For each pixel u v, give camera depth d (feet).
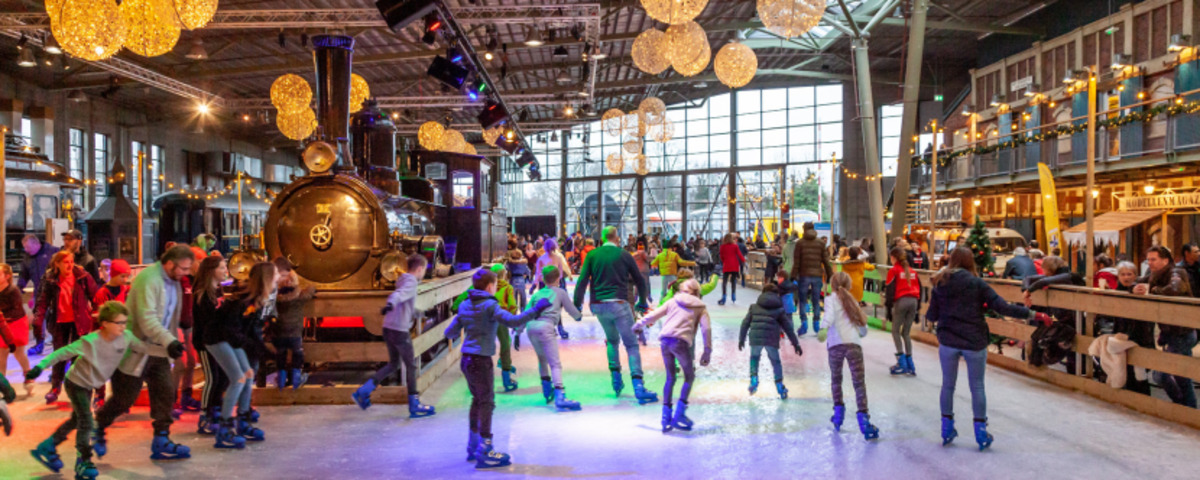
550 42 62.08
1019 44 93.25
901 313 27.35
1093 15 79.66
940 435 19.21
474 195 41.52
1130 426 19.99
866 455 17.46
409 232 30.42
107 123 80.94
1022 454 17.46
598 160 144.56
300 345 22.98
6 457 17.65
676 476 15.99
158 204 75.87
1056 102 83.51
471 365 17.02
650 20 72.90
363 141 35.32
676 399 23.76
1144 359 21.75
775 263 53.21
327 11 45.01
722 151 132.26
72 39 22.52
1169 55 67.82
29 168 58.75
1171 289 22.47
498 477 15.97
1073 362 26.37
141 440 18.93
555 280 23.25
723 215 132.05
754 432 19.56
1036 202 82.23
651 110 57.52
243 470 16.52
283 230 25.70
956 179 84.43
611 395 24.44
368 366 28.19
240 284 24.32
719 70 33.60
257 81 77.00
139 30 22.84
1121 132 60.59
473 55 52.95
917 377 27.14
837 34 93.81
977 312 17.95
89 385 15.71
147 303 16.71
